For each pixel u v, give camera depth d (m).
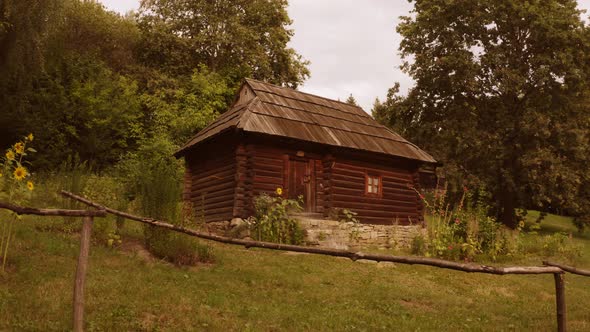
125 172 21.89
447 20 27.95
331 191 16.47
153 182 10.45
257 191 15.13
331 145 16.19
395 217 18.42
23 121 23.02
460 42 27.67
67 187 11.85
